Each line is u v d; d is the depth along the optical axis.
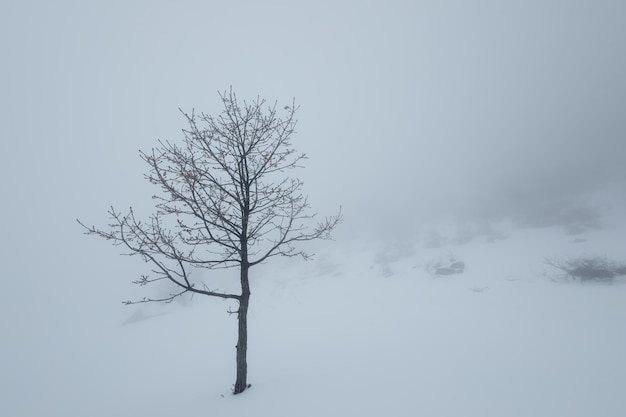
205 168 7.05
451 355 8.22
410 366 7.68
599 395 5.57
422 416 5.41
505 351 8.20
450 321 12.73
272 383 7.75
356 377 7.31
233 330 21.30
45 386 18.50
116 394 13.17
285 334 16.22
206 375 11.86
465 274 25.56
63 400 14.84
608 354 7.29
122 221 5.85
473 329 10.92
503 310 13.75
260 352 13.02
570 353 7.63
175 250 6.48
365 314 17.62
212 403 7.21
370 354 9.21
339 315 18.80
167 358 17.91
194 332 23.98
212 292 7.04
